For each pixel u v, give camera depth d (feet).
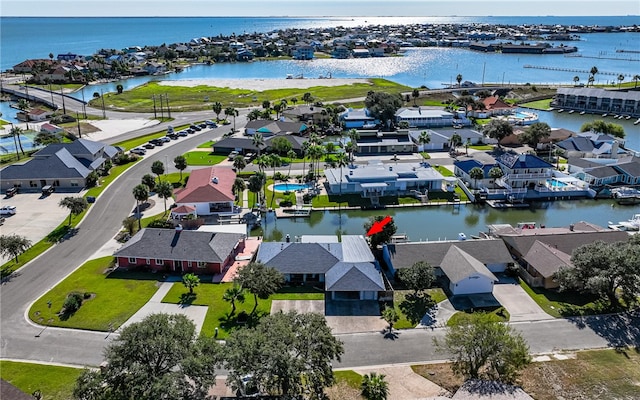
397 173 355.97
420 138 444.96
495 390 145.07
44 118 592.60
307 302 212.84
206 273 236.43
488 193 340.18
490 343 156.15
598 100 648.79
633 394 154.81
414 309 207.10
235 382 146.41
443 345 181.37
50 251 257.14
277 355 136.05
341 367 170.50
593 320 197.36
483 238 272.72
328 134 533.14
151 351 138.10
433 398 143.64
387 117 552.00
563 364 169.99
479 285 217.56
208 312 202.59
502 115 614.34
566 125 584.81
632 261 194.08
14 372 165.68
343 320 199.31
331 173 367.25
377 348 181.37
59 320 195.93
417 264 215.51
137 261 239.71
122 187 354.33
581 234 250.78
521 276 234.17
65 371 166.71
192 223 282.56
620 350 178.29
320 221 311.88
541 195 345.72
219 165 409.08
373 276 217.77
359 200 337.31
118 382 135.85
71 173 353.10
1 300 210.38
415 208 331.98
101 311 202.18
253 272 201.36
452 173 390.63
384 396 154.81
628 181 362.74
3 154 440.86
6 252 238.68
